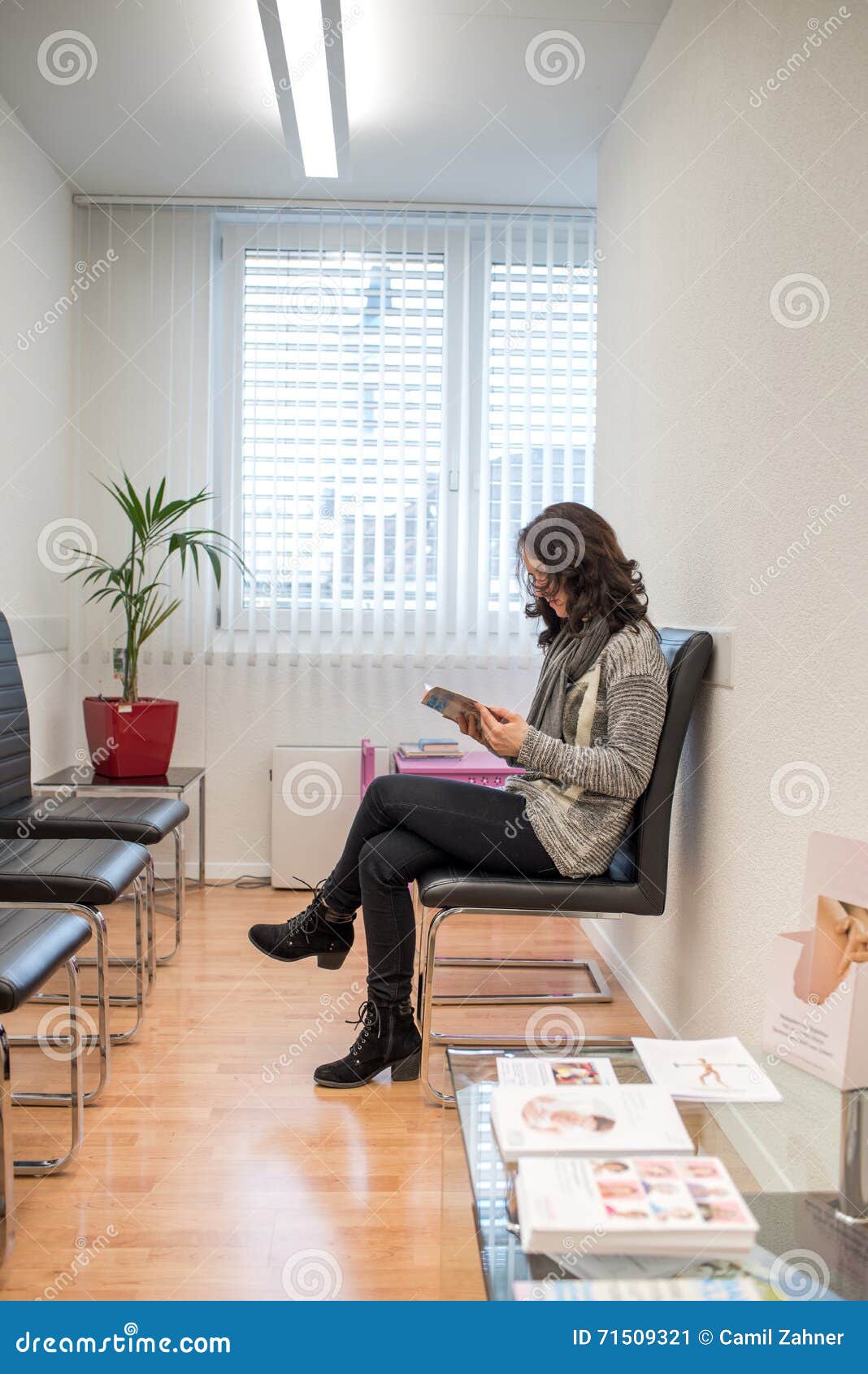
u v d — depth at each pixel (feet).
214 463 12.79
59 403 11.99
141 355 12.55
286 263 12.60
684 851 7.72
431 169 11.64
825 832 5.13
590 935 10.94
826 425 5.24
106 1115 6.86
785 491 5.80
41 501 11.44
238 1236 5.46
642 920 8.86
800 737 5.57
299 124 10.11
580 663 7.43
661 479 8.50
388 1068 7.72
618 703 7.00
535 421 12.71
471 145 11.02
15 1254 5.27
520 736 6.85
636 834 7.17
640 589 7.48
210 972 9.74
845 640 5.02
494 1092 3.88
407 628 12.98
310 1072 7.60
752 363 6.35
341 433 12.65
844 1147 3.84
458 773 11.23
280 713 12.92
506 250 12.52
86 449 12.55
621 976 9.57
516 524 12.71
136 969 8.90
